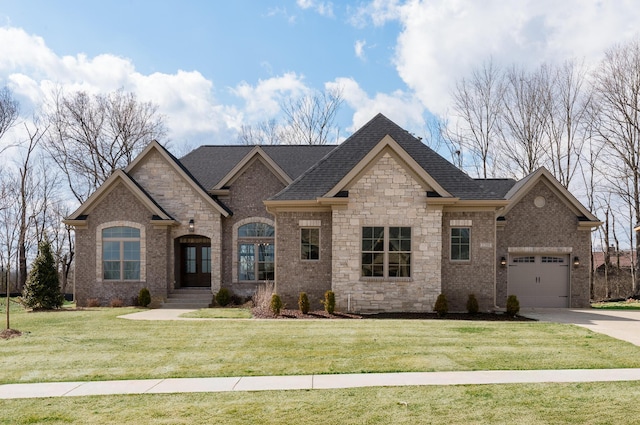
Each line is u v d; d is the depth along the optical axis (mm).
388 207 18016
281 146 26516
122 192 22078
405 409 7211
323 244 19016
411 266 17953
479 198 18406
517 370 9531
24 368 10023
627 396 7762
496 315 17516
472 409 7188
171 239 22594
